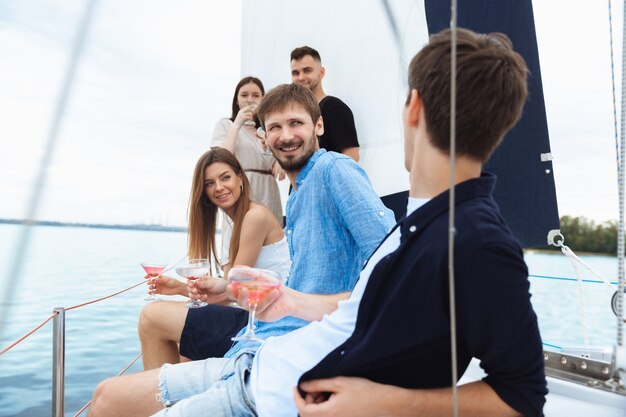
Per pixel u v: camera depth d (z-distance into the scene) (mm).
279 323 1465
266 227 2057
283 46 2996
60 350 1665
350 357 924
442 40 878
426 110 881
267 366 1061
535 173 1846
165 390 1306
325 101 2508
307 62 2674
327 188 1408
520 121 1849
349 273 1400
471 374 1406
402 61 2416
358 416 890
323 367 949
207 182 2127
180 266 1761
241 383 1142
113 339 6277
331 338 1009
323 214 1415
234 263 2107
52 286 10148
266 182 2971
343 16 2631
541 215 1848
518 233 1877
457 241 793
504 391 838
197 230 2227
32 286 10086
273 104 1539
